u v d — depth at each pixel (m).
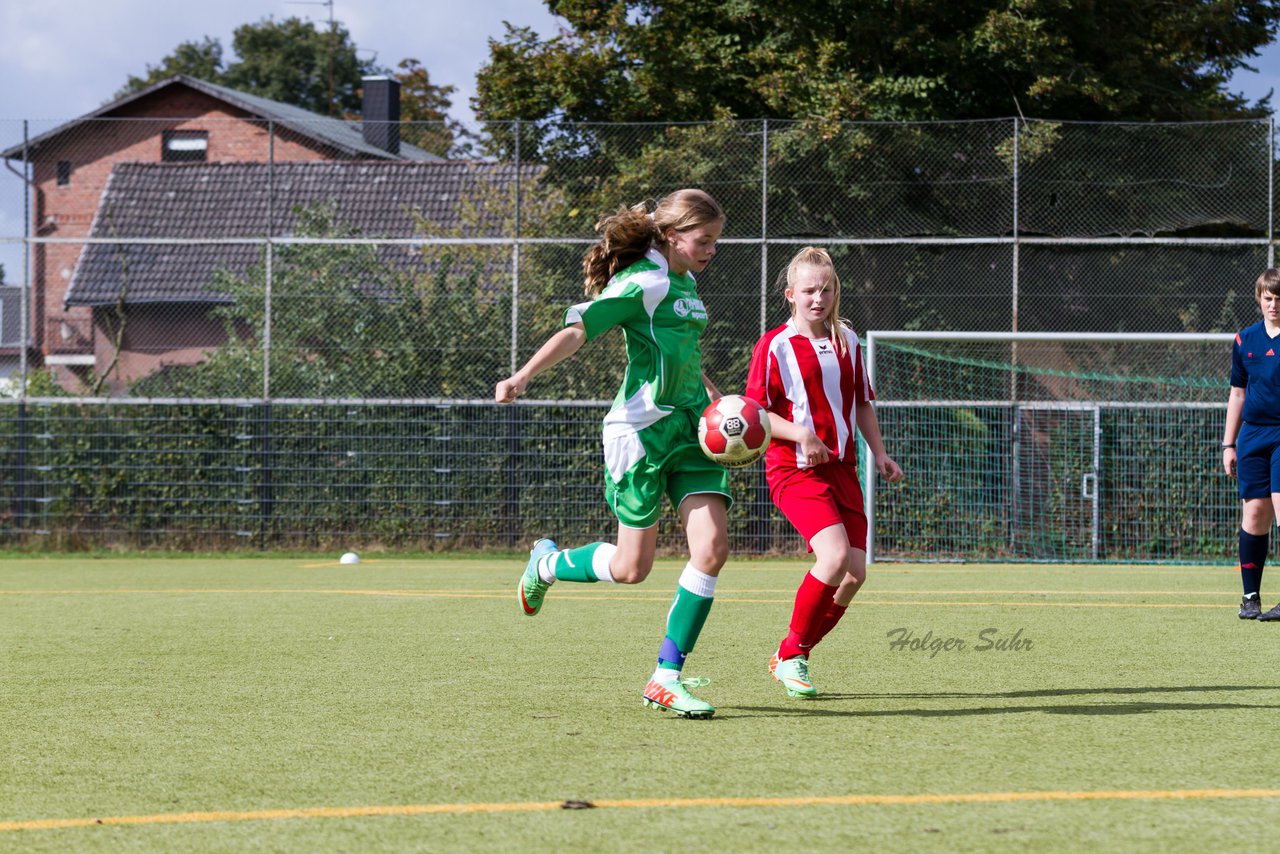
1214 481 31.81
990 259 32.84
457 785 8.53
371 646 15.85
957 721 10.75
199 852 7.09
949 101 42.78
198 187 35.38
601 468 33.53
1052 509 31.97
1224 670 13.72
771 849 7.01
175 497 34.72
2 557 33.97
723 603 21.03
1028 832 7.29
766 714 11.16
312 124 47.34
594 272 11.63
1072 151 32.72
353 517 34.19
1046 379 32.38
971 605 20.55
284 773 8.95
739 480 33.03
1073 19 42.72
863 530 12.49
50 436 34.94
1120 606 20.42
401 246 34.00
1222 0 45.50
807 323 12.49
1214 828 7.36
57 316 35.00
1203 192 32.50
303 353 34.41
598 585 24.80
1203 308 32.38
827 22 43.41
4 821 7.77
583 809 7.88
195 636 16.98
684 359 11.34
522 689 12.55
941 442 32.06
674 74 42.81
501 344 33.69
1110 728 10.41
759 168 33.09
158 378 34.84
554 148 33.53
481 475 33.81
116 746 9.94
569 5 46.00
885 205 33.00
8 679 13.37
